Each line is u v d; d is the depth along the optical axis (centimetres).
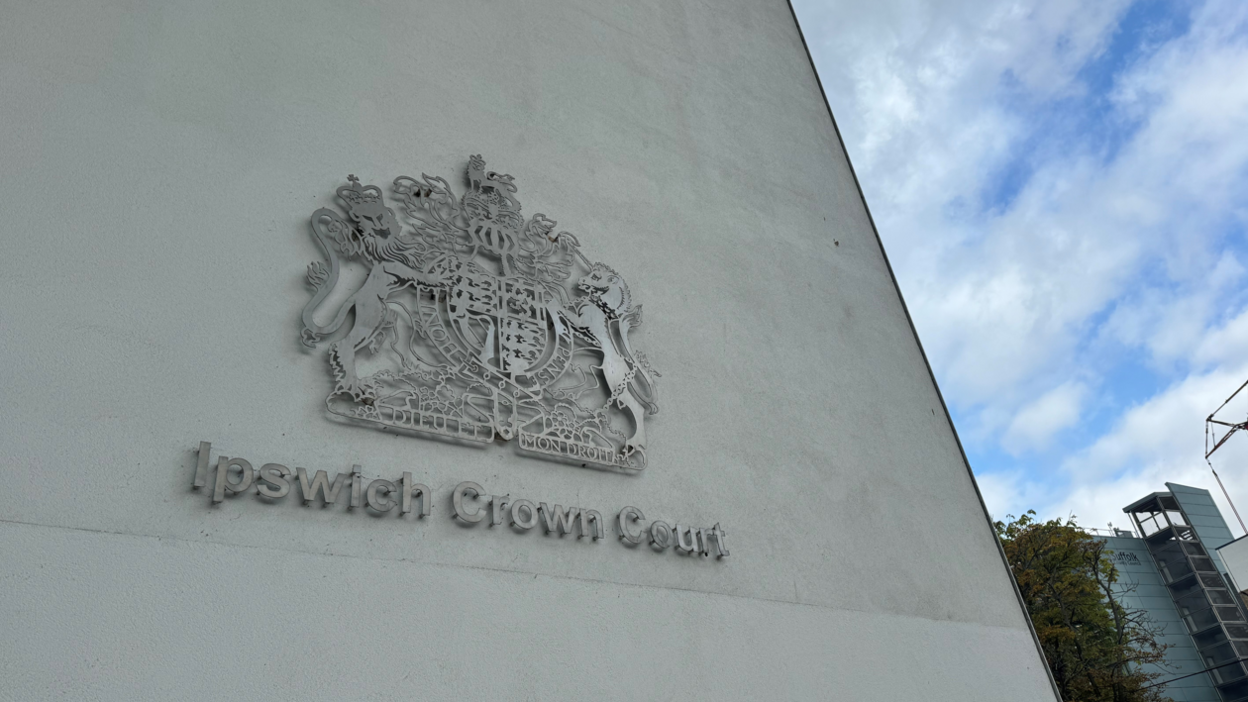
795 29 910
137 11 409
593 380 455
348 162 435
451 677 317
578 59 616
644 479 436
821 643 443
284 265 381
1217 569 3066
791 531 482
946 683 485
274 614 295
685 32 746
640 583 395
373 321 383
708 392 508
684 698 373
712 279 575
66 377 303
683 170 626
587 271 498
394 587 325
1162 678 2811
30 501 275
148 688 263
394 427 361
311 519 323
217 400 329
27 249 319
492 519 363
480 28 562
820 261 683
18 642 252
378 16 508
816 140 801
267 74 434
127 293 332
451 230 446
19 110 348
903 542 542
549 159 535
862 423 592
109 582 274
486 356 411
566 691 341
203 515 302
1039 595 2055
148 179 364
